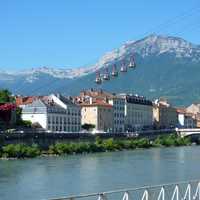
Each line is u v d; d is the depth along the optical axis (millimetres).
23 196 90875
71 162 164625
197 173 129000
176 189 50469
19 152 186125
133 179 115250
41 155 199625
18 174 125500
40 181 111188
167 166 149375
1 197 89312
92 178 116750
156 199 59562
